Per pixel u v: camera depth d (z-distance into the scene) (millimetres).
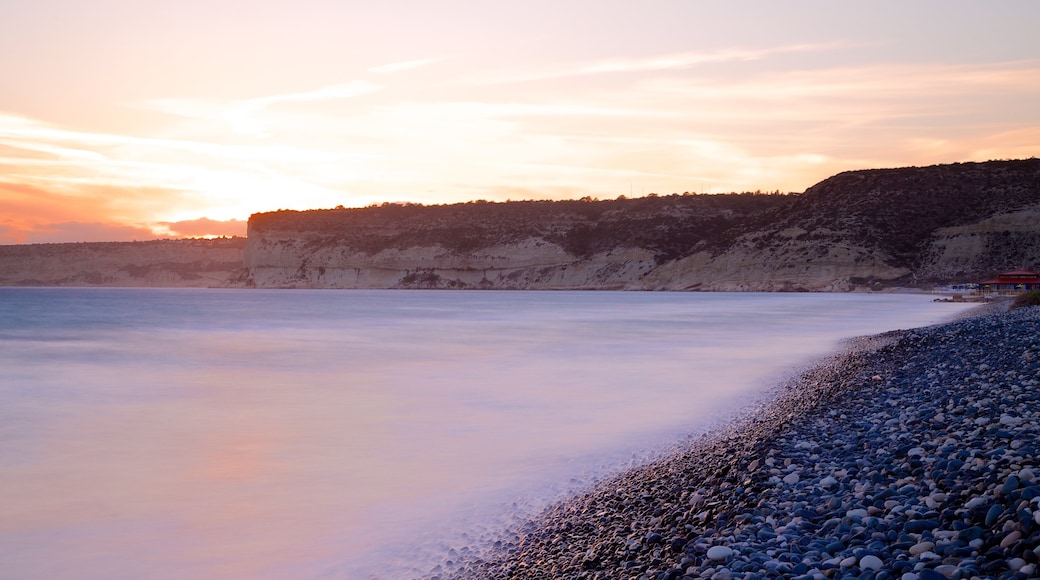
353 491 10539
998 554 4863
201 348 36156
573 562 7051
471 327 50344
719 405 16469
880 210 144875
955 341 23328
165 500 10289
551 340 38031
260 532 8898
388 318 64250
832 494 7480
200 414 17250
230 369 26812
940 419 10250
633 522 8039
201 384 22688
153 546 8484
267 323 58062
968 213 137125
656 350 31094
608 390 19766
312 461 12383
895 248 135875
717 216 182750
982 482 6504
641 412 16109
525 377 23156
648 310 71688
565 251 186375
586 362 27109
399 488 10625
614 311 71062
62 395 20578
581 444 13070
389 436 14336
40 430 15422
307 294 163375
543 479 10797
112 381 23594
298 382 22969
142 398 19906
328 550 8250
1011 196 136625
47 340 41812
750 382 20156
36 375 25297
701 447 11859
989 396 11609
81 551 8367
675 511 8023
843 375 19078
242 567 7840
